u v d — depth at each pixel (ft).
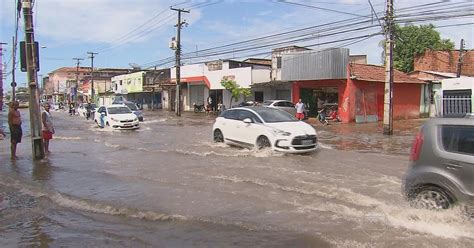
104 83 292.20
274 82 113.80
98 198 25.58
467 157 18.62
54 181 31.37
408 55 138.31
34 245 18.08
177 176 31.81
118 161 40.19
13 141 44.19
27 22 43.09
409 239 17.13
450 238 17.17
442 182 19.22
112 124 79.56
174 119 114.83
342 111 95.81
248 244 17.34
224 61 142.20
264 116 45.73
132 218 21.40
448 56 131.23
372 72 100.07
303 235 18.08
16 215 22.70
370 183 28.48
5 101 302.04
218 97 148.66
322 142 56.18
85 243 18.13
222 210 22.24
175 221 20.66
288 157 40.42
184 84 167.84
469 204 18.39
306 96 108.88
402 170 33.68
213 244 17.47
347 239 17.35
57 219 21.79
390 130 66.44
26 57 42.88
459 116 19.77
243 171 33.40
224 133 50.21
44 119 47.19
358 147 50.31
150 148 49.44
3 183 31.22
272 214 21.30
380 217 20.26
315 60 98.37
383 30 67.62
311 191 26.21
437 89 114.21
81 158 42.96
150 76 201.67
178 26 130.21
